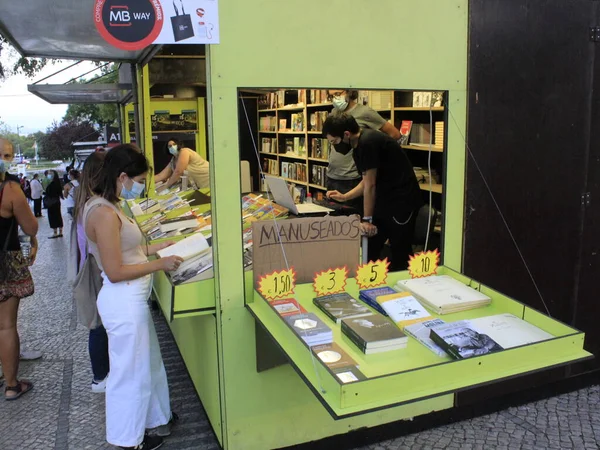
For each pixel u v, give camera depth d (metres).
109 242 2.09
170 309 2.14
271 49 2.01
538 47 2.49
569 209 2.75
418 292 2.22
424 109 3.86
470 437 2.54
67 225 11.07
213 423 2.50
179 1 1.84
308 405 2.37
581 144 2.71
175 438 2.55
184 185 4.58
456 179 2.45
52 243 8.70
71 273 2.80
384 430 2.53
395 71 2.22
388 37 2.18
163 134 6.21
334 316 1.94
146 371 2.30
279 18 2.00
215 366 2.33
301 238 2.21
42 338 3.96
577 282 2.86
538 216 2.67
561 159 2.67
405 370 1.51
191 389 3.06
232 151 2.04
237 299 2.16
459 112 2.38
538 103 2.55
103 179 2.14
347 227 2.29
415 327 1.89
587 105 2.68
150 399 2.46
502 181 2.54
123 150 2.14
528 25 2.45
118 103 6.41
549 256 2.75
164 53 5.07
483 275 2.60
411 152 4.36
